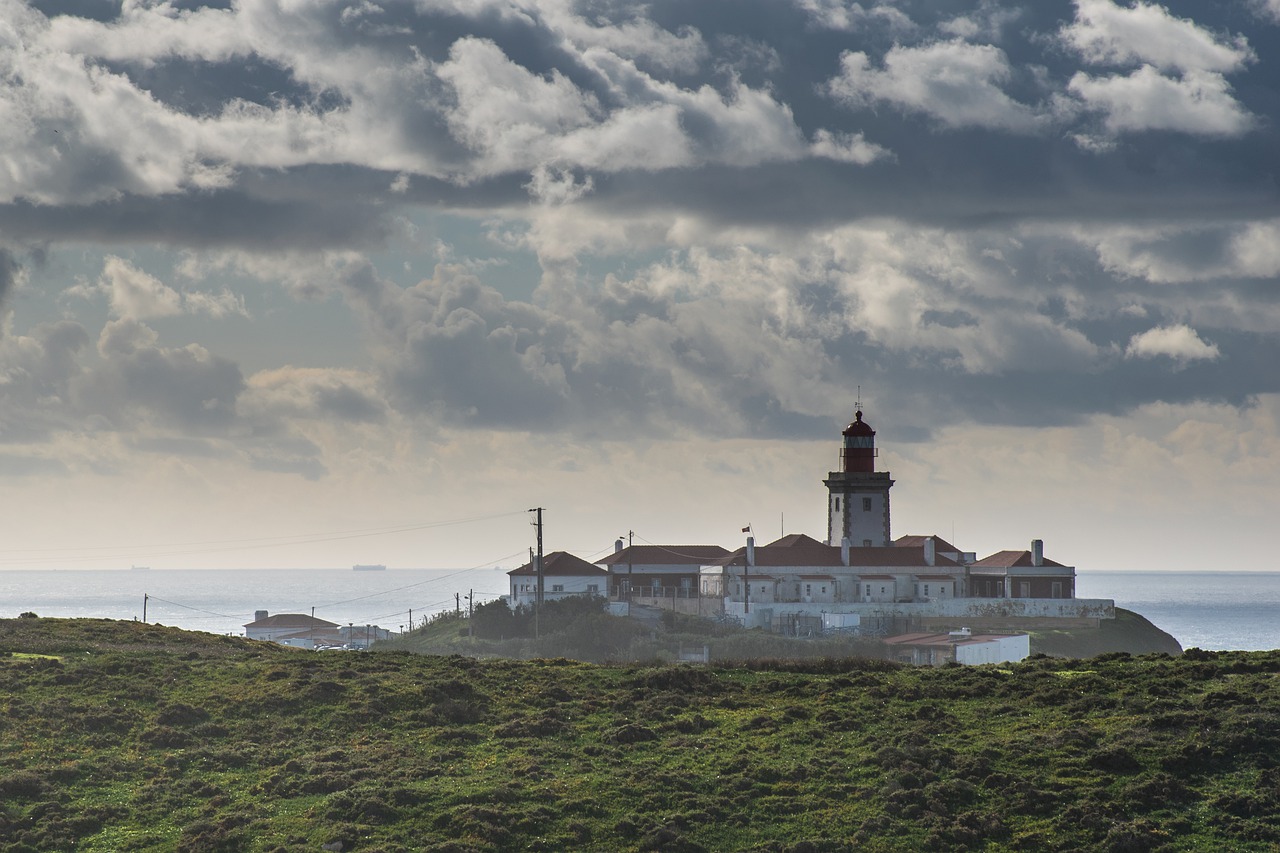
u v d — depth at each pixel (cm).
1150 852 11756
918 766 13388
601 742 14475
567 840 12288
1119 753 13262
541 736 14712
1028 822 12375
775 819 12588
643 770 13562
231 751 14312
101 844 12475
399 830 12462
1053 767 13288
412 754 14212
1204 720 13912
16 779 13400
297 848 12188
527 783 13312
